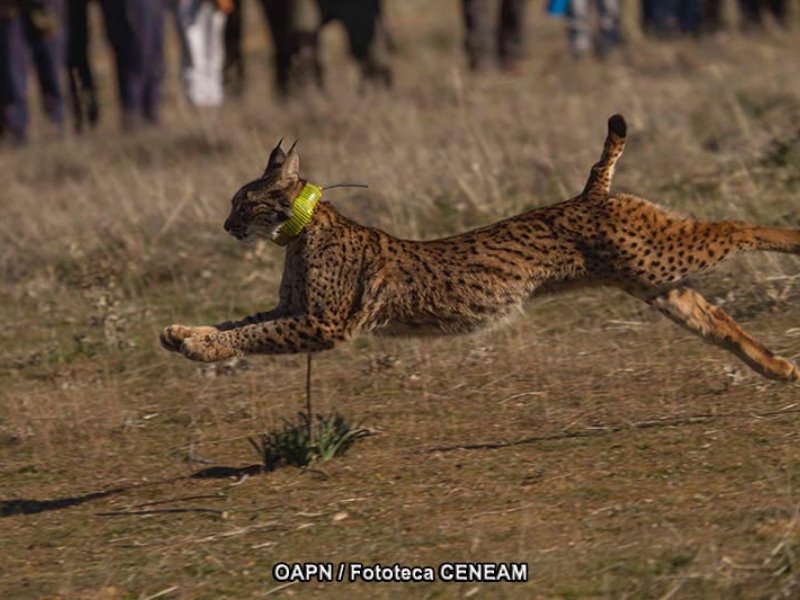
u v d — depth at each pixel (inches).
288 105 1755.7
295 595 692.1
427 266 826.8
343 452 861.2
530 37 2375.7
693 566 671.8
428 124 1589.6
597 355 980.6
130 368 1067.3
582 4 2039.9
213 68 1963.6
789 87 1512.1
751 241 823.1
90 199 1444.4
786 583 650.2
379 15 1889.8
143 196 1385.3
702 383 905.5
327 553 725.3
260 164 1448.1
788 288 1032.8
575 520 732.7
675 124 1424.7
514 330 1038.4
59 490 857.5
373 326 839.7
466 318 831.7
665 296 840.3
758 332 977.5
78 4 1806.1
